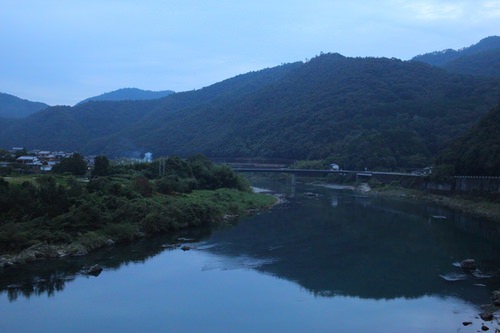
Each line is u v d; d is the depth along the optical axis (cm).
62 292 4181
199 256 5600
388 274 4888
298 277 4762
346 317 3684
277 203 11256
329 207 10581
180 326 3462
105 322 3512
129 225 6481
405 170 16700
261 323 3544
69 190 6538
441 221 8600
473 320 3609
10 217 5603
